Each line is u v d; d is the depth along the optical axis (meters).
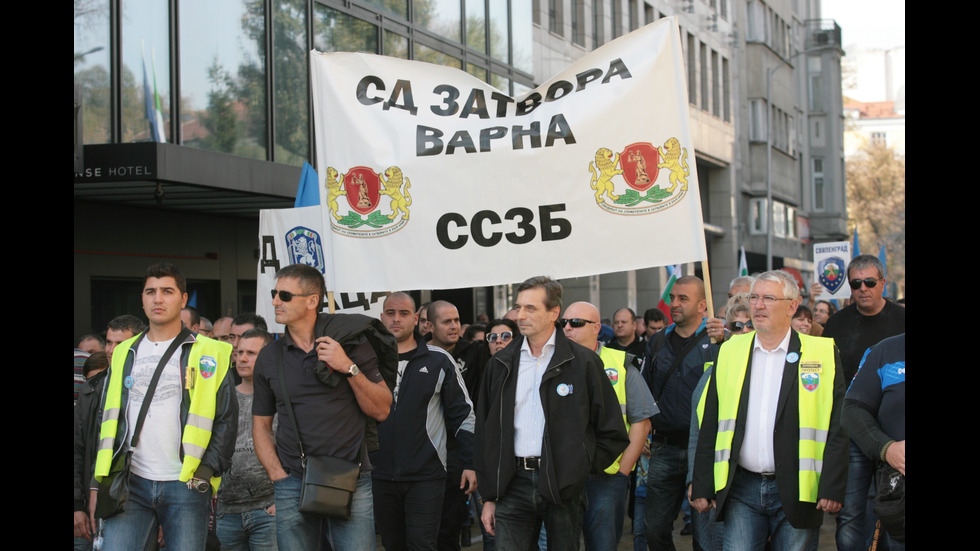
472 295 19.86
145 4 11.84
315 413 5.00
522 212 6.45
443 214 6.54
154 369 5.35
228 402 5.41
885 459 4.67
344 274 6.67
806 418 5.18
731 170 37.69
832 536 9.05
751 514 5.34
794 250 45.75
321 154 6.77
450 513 6.93
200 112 12.72
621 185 6.36
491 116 6.57
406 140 6.61
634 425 6.12
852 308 7.20
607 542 6.12
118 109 11.38
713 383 5.49
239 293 14.74
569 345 5.34
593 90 6.44
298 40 14.64
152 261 12.97
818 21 59.16
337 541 5.13
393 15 16.61
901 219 85.62
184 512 5.28
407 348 6.66
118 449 5.23
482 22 19.69
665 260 6.29
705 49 35.56
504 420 5.34
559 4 25.22
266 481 6.12
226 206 13.12
